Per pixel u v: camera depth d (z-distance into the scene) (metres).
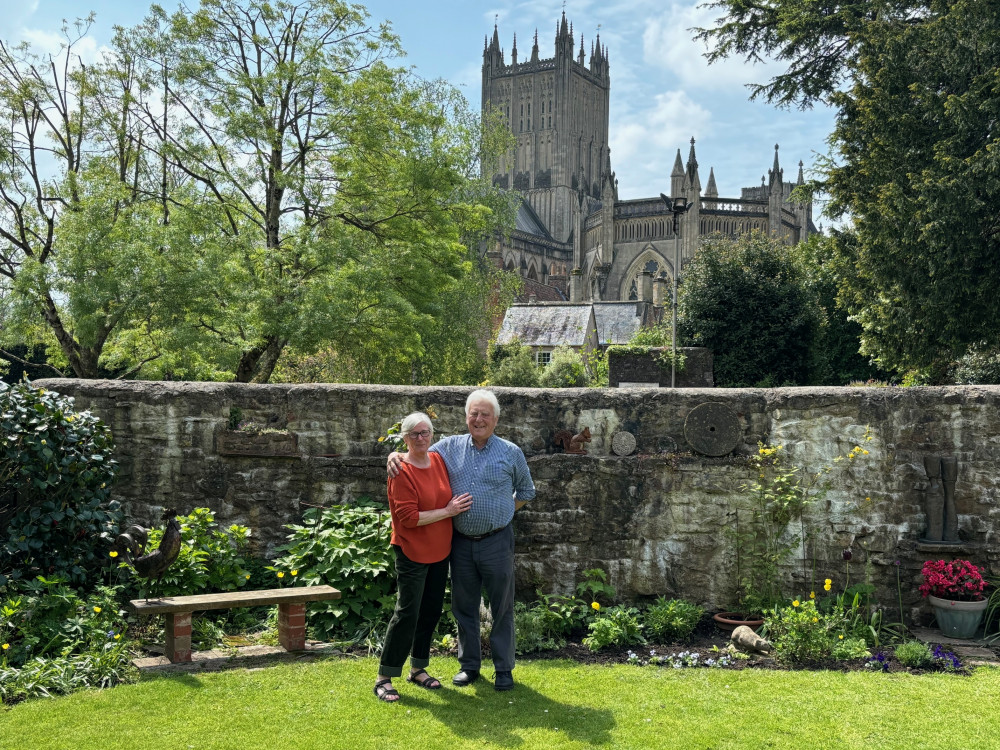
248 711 4.21
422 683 4.66
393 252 21.84
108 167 20.78
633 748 3.80
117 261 17.70
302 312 18.91
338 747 3.77
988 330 18.73
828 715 4.23
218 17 21.31
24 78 21.75
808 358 30.31
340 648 5.37
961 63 19.28
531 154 122.94
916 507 6.15
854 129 20.91
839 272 22.95
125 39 21.97
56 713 4.13
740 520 6.35
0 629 4.88
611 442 6.59
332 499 6.71
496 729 4.02
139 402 6.82
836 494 6.25
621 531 6.45
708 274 30.34
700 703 4.41
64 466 5.82
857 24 24.00
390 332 21.03
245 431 6.72
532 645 5.54
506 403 6.70
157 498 6.80
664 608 5.97
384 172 22.11
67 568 5.82
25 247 20.98
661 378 23.48
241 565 6.39
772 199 86.81
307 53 20.67
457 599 4.75
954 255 17.55
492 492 4.67
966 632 5.71
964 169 17.55
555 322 47.34
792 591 6.28
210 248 18.94
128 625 5.55
